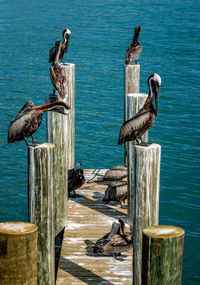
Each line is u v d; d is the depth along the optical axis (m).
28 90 26.86
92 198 12.30
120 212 11.40
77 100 24.84
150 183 7.28
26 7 65.06
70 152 13.20
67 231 10.36
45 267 7.79
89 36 42.09
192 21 48.97
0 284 5.33
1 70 31.28
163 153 18.64
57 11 60.00
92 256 9.34
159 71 30.12
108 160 18.47
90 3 67.88
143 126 8.48
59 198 10.50
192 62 32.59
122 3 66.88
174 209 14.73
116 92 26.27
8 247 5.23
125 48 37.03
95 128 21.33
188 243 12.88
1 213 14.63
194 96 25.27
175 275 5.39
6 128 21.39
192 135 20.39
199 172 17.14
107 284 8.40
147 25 47.09
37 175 7.47
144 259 5.43
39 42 40.56
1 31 46.09
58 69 10.98
